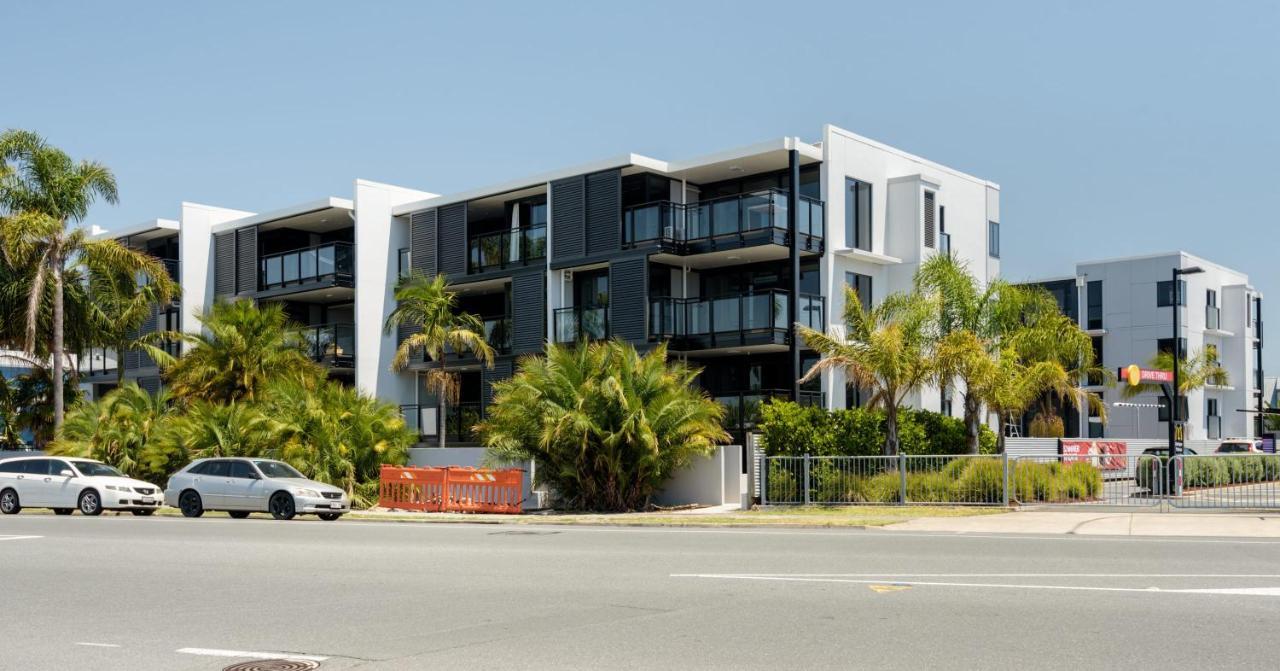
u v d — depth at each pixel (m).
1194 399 55.50
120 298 39.09
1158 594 10.92
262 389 33.97
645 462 25.86
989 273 39.25
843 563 13.98
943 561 14.05
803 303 32.16
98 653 8.82
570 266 35.09
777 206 31.77
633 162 33.47
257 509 25.61
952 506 23.69
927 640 8.77
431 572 13.73
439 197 38.72
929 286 29.88
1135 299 57.00
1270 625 9.23
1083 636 8.84
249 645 9.08
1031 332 29.20
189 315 44.22
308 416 30.38
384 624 9.98
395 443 31.44
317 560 15.25
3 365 52.69
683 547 16.56
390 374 40.16
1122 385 55.53
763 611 10.29
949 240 37.25
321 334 41.06
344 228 44.81
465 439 37.62
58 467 27.98
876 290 34.78
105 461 32.78
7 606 11.34
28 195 36.69
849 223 33.84
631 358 26.84
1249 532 18.27
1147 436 54.38
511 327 36.81
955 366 26.56
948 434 29.66
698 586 12.02
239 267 44.00
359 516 26.06
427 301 35.38
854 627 9.38
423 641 9.14
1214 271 59.28
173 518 25.77
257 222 43.31
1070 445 35.72
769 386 34.19
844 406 33.59
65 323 37.94
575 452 26.41
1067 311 61.06
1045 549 15.52
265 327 35.34
